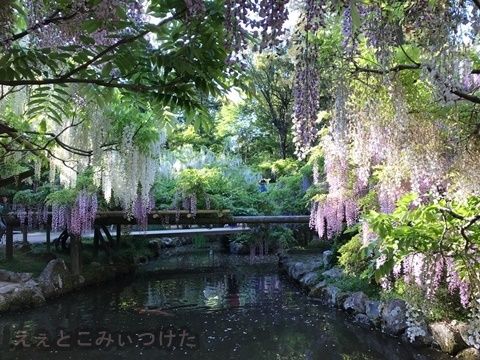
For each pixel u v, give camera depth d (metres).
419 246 2.34
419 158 2.42
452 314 5.02
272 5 1.27
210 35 1.53
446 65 1.68
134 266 12.05
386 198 4.04
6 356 5.24
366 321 6.24
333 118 2.30
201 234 13.85
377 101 2.32
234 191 11.27
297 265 10.06
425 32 1.66
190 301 8.20
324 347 5.50
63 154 4.98
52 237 13.39
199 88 1.70
